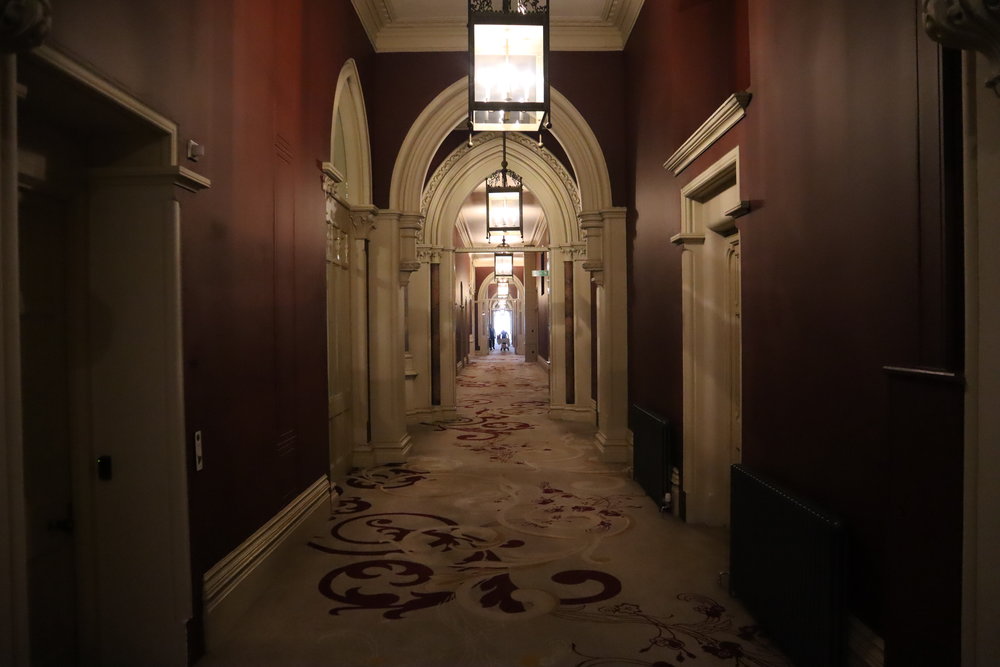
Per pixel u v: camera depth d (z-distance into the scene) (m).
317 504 4.64
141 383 2.56
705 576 3.76
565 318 9.93
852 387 2.40
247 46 3.41
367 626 3.15
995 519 1.58
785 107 2.98
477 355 27.33
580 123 6.96
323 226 4.97
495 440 8.20
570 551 4.19
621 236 6.91
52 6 1.84
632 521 4.81
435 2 6.38
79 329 2.54
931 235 1.91
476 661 2.82
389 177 6.87
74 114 2.28
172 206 2.53
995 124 1.55
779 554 2.78
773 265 3.15
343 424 6.28
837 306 2.51
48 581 2.41
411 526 4.73
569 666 2.77
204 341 2.84
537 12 3.78
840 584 2.33
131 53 2.28
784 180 3.00
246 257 3.38
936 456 1.84
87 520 2.59
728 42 4.38
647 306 5.90
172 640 2.62
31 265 2.32
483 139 9.62
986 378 1.60
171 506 2.60
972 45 1.49
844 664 2.34
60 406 2.50
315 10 4.71
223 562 3.05
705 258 4.62
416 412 9.67
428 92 6.89
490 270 27.55
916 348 1.99
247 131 3.40
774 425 3.16
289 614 3.29
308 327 4.54
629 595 3.50
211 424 2.92
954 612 1.77
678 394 4.86
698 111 4.68
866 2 2.26
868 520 2.30
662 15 5.16
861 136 2.31
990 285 1.58
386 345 6.82
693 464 4.72
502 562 4.00
